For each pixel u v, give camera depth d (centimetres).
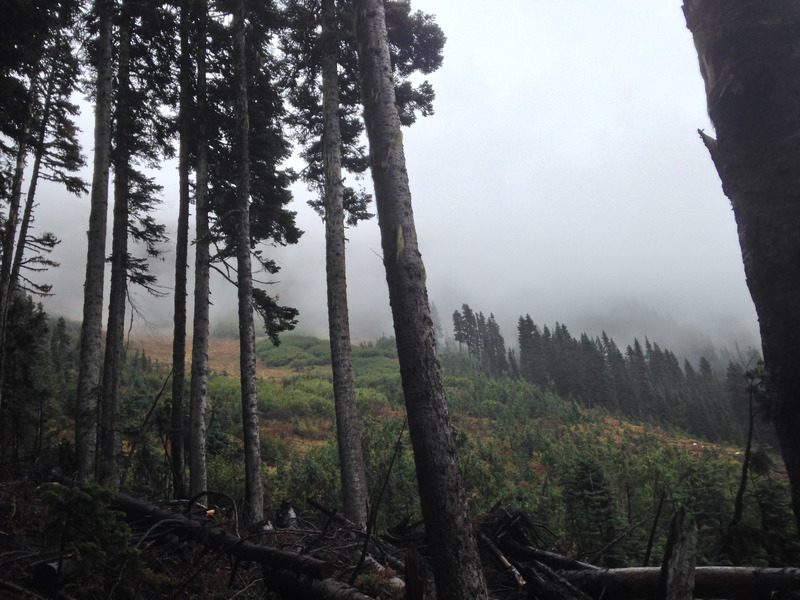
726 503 1151
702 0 183
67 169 1636
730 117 169
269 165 1413
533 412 8281
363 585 402
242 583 440
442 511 269
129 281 1292
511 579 452
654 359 13725
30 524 451
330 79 1121
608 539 1116
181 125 1270
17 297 1526
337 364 952
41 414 1430
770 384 154
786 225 149
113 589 314
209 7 1248
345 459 895
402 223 323
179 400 1141
